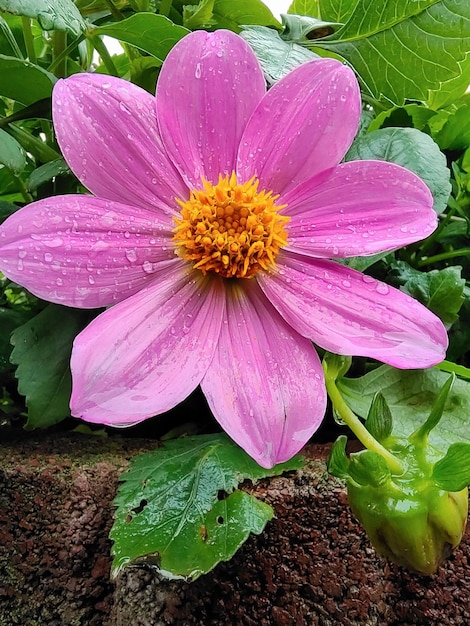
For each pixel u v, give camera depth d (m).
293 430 0.10
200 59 0.12
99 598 0.14
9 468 0.14
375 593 0.13
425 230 0.11
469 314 0.16
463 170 0.20
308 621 0.13
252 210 0.12
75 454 0.14
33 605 0.14
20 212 0.10
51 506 0.14
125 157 0.11
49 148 0.17
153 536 0.11
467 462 0.10
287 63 0.15
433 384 0.14
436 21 0.16
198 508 0.12
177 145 0.12
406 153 0.15
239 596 0.13
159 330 0.11
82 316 0.15
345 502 0.13
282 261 0.12
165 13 0.18
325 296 0.12
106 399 0.10
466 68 0.21
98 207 0.11
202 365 0.11
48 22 0.13
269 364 0.11
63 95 0.11
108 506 0.14
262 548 0.13
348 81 0.12
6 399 0.19
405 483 0.10
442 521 0.10
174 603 0.13
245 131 0.12
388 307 0.11
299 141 0.12
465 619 0.13
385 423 0.11
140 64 0.18
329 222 0.12
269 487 0.13
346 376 0.16
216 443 0.13
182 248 0.12
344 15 0.21
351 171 0.12
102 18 0.19
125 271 0.11
